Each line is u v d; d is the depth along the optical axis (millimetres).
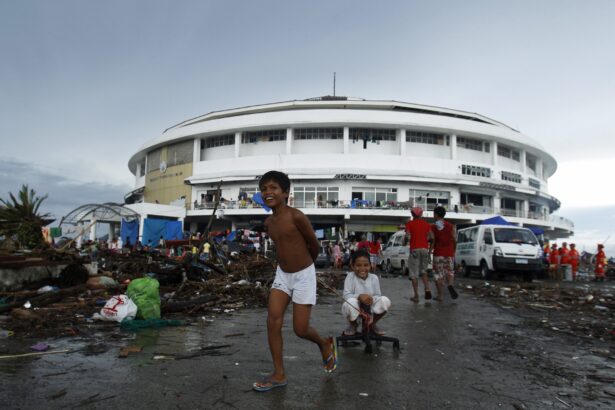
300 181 38438
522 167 45906
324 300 8859
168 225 31062
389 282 13586
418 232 8430
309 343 4645
